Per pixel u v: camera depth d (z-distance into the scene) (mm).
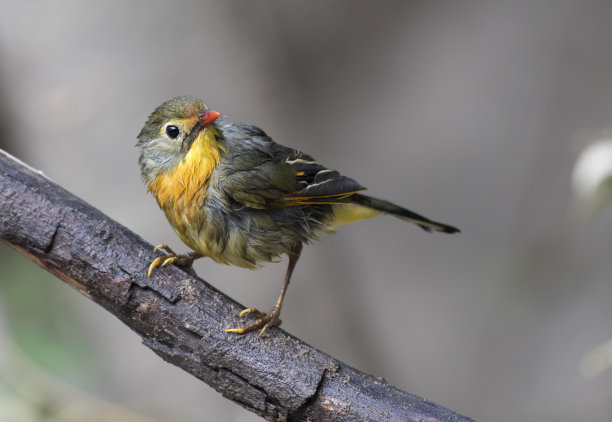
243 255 6621
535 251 13336
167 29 13555
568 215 13070
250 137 6801
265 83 13773
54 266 5891
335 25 14297
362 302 13508
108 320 11750
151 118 6566
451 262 13852
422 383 13117
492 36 14227
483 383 13008
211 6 13758
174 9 13664
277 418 5785
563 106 13648
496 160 13930
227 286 12250
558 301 13062
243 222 6504
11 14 13602
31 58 13297
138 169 12602
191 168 6297
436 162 14219
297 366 5730
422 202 14117
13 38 13398
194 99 6531
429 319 13555
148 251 5934
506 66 14086
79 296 11703
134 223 12188
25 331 10906
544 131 13734
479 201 13898
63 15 13555
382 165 14297
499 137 14000
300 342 5879
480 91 14180
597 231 12961
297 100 14141
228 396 5859
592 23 13695
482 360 13070
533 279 13250
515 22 14156
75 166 12617
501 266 13453
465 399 12938
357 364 12531
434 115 14320
